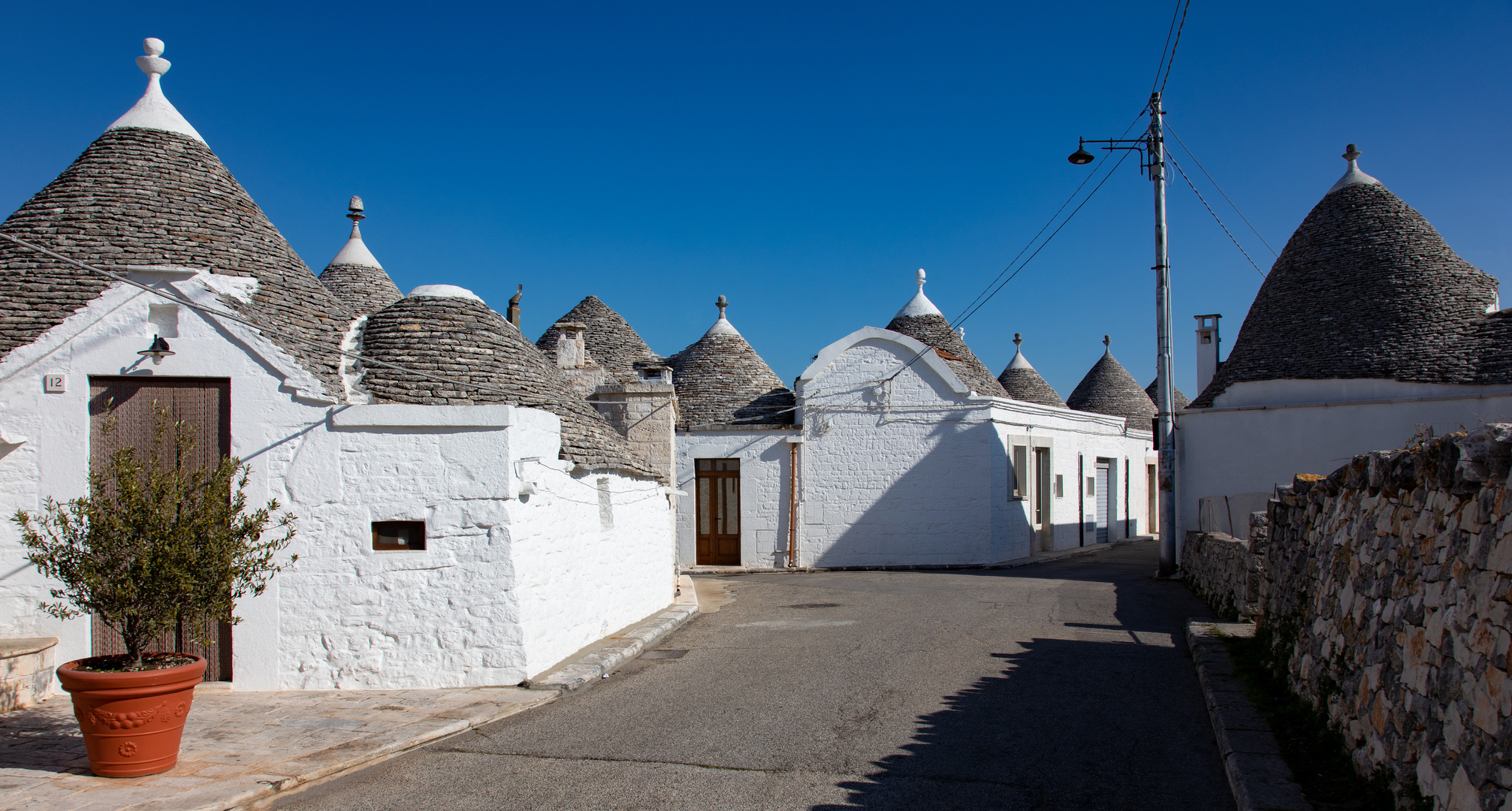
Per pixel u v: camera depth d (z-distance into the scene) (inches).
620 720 281.1
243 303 354.3
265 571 315.9
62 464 308.7
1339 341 647.1
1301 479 318.0
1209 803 205.3
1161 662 352.5
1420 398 596.1
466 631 323.9
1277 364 663.1
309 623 318.0
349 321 416.2
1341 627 237.8
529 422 343.9
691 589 615.8
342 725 271.9
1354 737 210.2
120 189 388.5
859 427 800.9
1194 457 684.1
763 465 805.9
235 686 314.7
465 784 225.8
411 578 323.0
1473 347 602.9
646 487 498.3
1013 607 500.1
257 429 318.7
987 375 901.2
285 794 221.6
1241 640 359.6
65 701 299.4
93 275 355.6
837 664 356.2
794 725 270.4
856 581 668.1
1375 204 700.0
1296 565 308.3
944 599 543.2
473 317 425.1
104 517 234.1
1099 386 1231.5
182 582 230.5
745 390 855.1
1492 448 153.9
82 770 232.2
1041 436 874.8
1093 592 567.8
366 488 323.3
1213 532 552.4
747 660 371.2
